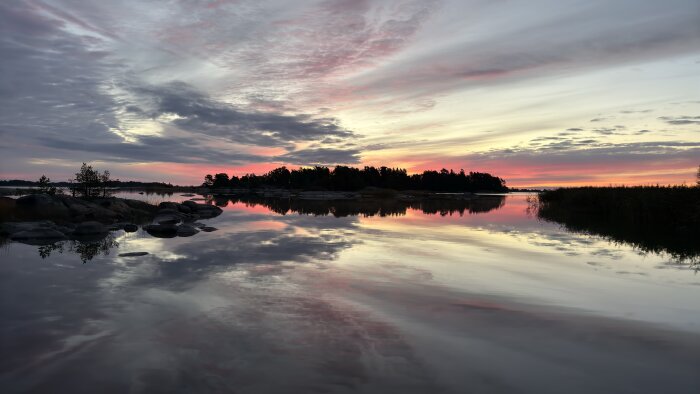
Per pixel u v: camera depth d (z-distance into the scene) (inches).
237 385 153.9
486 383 156.1
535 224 772.6
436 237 587.5
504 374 163.3
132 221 815.7
